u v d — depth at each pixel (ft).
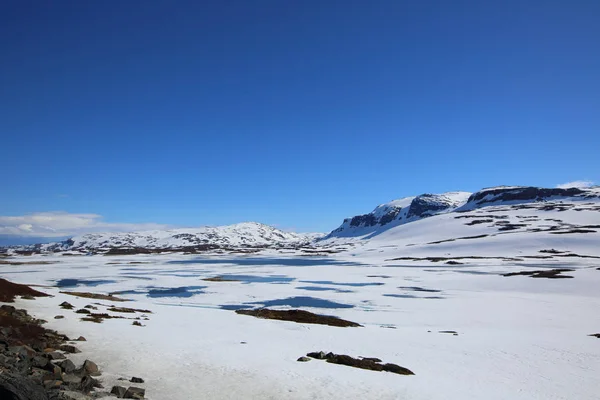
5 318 76.74
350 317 128.57
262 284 228.02
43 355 55.47
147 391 47.65
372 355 73.61
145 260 581.53
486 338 92.43
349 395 49.19
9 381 33.99
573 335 97.60
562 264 319.68
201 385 50.98
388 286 213.66
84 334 76.33
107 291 199.11
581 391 55.93
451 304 151.74
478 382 58.49
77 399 38.32
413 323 118.42
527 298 163.53
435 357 73.67
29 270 366.02
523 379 61.26
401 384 54.44
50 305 111.55
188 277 278.67
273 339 84.79
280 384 52.37
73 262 530.27
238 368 59.06
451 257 433.48
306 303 159.12
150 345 70.95
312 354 69.56
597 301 154.10
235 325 100.78
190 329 91.40
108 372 54.19
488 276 240.12
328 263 447.01
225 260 567.18
